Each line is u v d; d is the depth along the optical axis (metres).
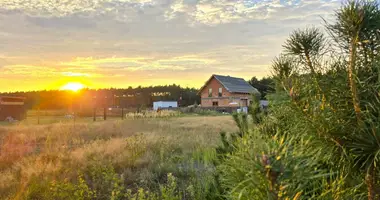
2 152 6.27
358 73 1.14
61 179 4.10
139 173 4.65
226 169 1.14
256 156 0.79
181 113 27.25
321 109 1.13
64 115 25.52
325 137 1.07
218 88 34.88
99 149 6.09
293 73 1.47
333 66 1.30
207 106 34.69
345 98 1.13
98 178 4.27
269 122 1.86
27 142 7.91
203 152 5.67
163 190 3.11
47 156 5.43
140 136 7.52
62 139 8.26
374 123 1.01
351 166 1.06
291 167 0.76
